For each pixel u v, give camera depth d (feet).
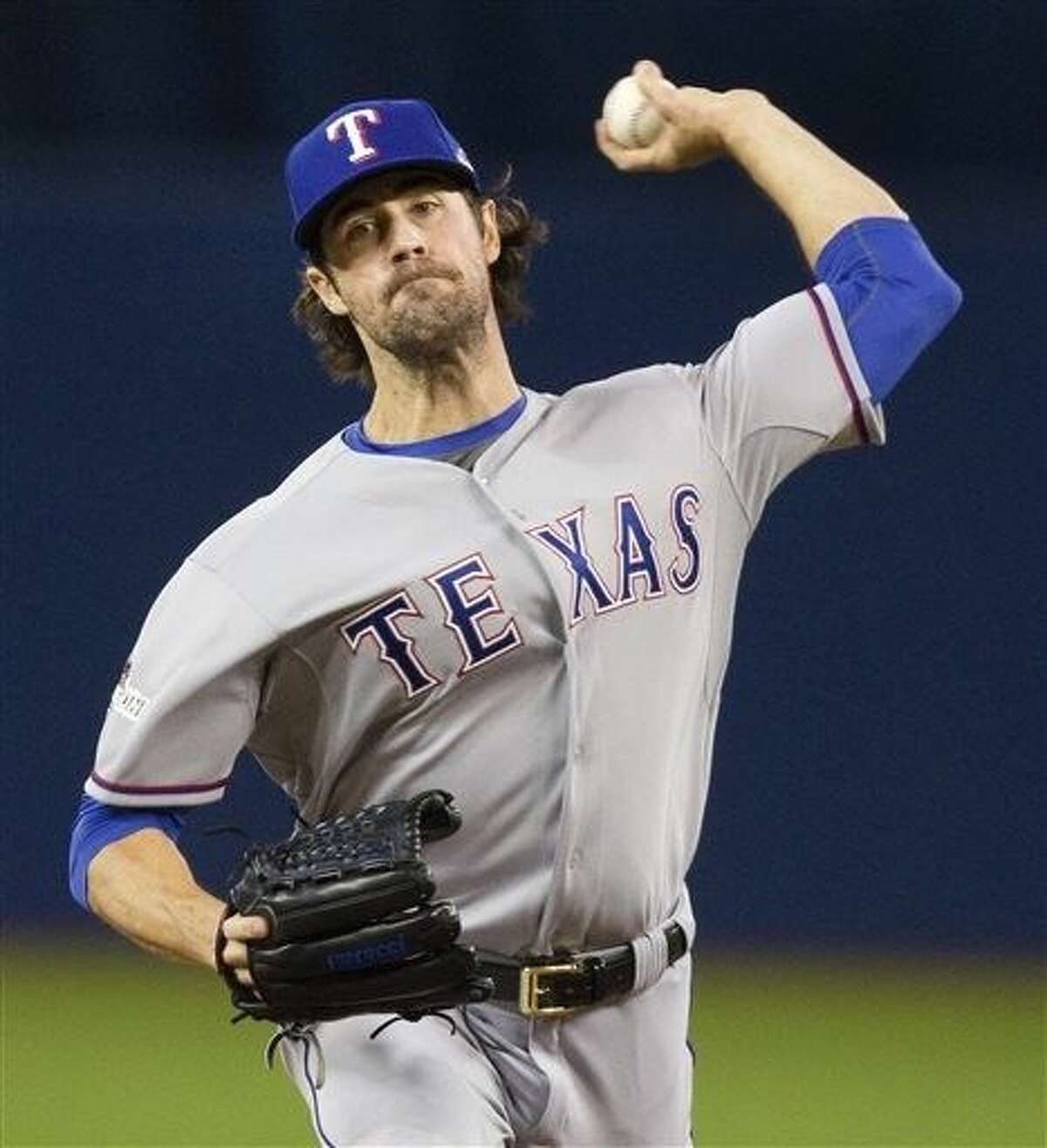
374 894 45.39
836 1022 111.75
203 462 123.54
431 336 50.19
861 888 124.26
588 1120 52.19
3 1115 94.07
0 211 123.44
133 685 50.06
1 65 137.59
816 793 123.95
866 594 124.06
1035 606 124.47
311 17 138.41
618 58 138.82
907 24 138.21
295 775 52.70
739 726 123.85
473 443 51.13
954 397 124.36
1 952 122.72
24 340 123.75
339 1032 50.80
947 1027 111.14
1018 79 137.80
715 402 52.54
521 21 138.31
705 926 124.16
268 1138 90.84
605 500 50.57
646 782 50.31
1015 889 124.36
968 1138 92.17
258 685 50.39
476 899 50.90
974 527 124.36
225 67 138.92
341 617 49.62
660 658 50.47
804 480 123.85
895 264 52.70
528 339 123.65
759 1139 91.97
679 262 123.95
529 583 49.80
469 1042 50.78
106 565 123.44
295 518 50.34
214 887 120.78
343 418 123.44
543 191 123.75
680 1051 53.26
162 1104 95.91
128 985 118.21
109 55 138.21
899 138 139.54
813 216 53.62
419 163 50.14
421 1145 49.14
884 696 124.16
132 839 49.98
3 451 123.65
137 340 123.65
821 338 52.13
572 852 49.83
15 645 123.85
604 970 50.85
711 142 55.83
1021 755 124.47
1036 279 124.57
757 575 123.65
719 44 139.23
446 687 49.80
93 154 137.90
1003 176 138.82
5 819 124.16
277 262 123.13
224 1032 109.40
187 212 123.54
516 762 50.08
